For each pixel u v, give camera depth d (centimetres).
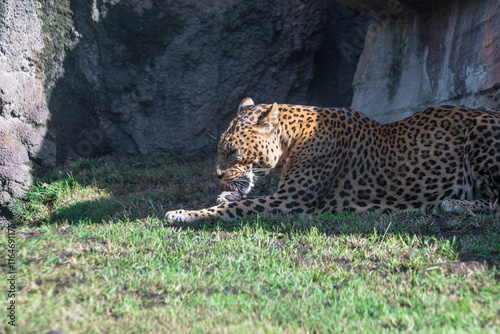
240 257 788
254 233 912
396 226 934
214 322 581
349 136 1084
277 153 1072
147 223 1016
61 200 1444
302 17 1953
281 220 991
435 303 613
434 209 1023
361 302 628
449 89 1359
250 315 598
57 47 1684
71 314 578
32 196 1484
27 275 681
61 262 752
